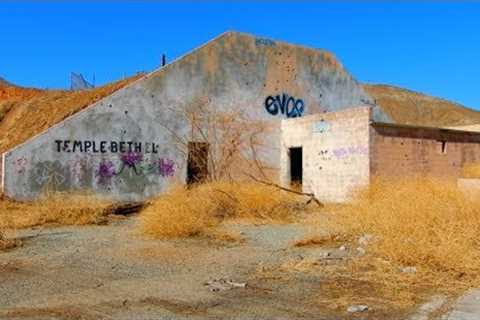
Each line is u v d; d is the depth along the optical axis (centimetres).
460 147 2105
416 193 1252
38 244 1053
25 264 855
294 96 2409
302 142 2192
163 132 1994
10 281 739
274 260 903
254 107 2262
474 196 1223
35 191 1706
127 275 785
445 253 832
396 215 1059
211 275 789
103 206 1560
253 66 2273
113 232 1227
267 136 2294
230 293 686
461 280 756
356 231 1126
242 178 2202
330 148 2017
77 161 1794
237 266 855
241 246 1042
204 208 1420
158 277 774
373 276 776
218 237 1131
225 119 2169
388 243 919
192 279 763
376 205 1205
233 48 2212
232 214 1467
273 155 2308
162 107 1997
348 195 1906
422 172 1966
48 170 1736
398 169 1902
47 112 2353
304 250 1000
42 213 1421
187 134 2061
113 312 597
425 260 838
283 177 2300
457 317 584
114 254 945
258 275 789
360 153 1869
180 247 1017
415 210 1072
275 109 2331
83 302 637
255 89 2272
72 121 1789
